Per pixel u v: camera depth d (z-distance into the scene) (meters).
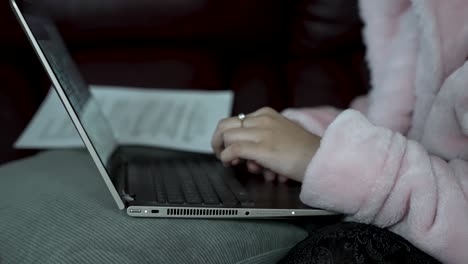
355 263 0.56
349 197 0.64
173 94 1.19
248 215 0.63
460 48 0.78
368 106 1.01
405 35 0.91
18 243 0.59
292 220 0.73
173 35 1.32
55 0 1.27
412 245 0.60
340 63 1.31
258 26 1.32
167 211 0.62
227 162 0.73
